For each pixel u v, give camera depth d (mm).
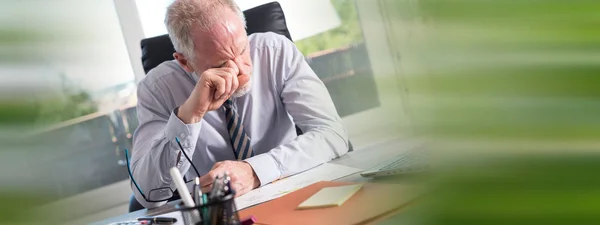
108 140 2203
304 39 2242
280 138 1598
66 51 212
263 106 1595
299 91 1555
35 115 175
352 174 921
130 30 2275
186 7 1354
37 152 177
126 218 1054
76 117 2104
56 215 187
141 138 1471
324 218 649
